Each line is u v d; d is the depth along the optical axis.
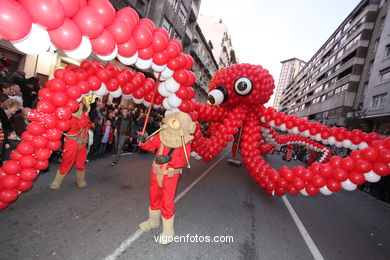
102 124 6.54
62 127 2.81
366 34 28.23
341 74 33.88
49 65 9.80
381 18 26.55
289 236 3.92
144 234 2.91
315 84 48.41
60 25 1.75
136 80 4.07
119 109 9.22
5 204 2.64
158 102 4.53
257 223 4.14
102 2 2.04
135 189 4.45
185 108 4.11
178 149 2.77
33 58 9.08
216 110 6.63
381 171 3.45
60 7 1.66
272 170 5.10
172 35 20.34
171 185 2.74
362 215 6.83
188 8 22.42
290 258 3.19
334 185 3.89
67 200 3.42
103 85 3.52
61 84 2.76
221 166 9.27
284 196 6.63
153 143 2.91
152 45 2.66
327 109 35.56
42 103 2.69
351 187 3.78
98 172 5.10
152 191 2.86
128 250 2.52
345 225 5.38
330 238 4.29
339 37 38.81
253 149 6.20
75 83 2.89
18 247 2.23
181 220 3.58
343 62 34.41
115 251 2.45
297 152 21.80
